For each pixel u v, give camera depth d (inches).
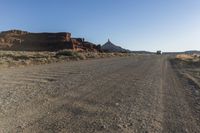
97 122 279.6
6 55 1610.5
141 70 972.6
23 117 286.4
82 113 315.6
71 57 1697.8
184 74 888.9
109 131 250.8
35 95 413.1
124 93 468.8
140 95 453.7
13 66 990.4
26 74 717.9
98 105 363.9
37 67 973.8
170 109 357.1
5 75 685.3
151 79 696.4
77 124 268.7
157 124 282.0
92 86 533.0
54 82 572.1
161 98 433.7
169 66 1301.7
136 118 303.1
